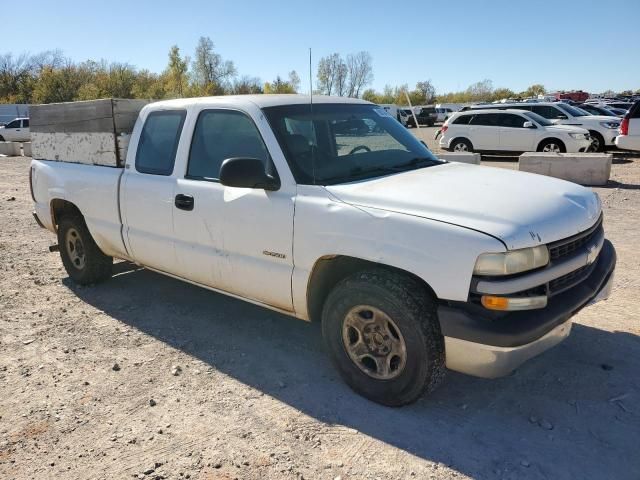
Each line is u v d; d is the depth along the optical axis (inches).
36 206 226.8
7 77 2527.1
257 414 129.4
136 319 187.5
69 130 206.8
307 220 132.3
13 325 184.2
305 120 151.6
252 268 147.7
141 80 2507.4
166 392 140.2
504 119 698.2
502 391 136.2
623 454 112.0
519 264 108.4
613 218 318.7
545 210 119.9
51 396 139.4
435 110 2017.7
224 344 166.9
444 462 110.7
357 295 126.1
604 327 170.2
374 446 116.5
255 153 147.2
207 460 113.3
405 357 121.7
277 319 184.9
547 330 113.5
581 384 138.3
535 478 105.5
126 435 122.6
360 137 160.2
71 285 224.2
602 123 713.0
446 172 148.1
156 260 179.5
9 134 1254.9
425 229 114.3
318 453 114.8
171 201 165.8
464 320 111.0
